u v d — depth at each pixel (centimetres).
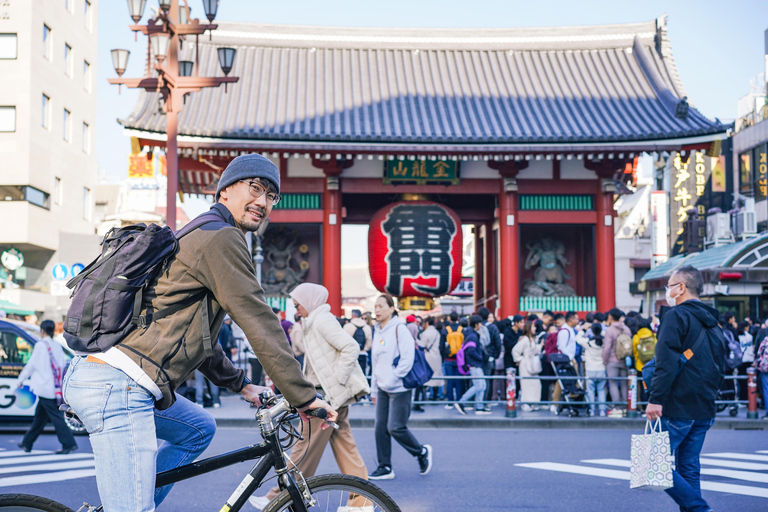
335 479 329
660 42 2900
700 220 3078
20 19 3441
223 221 309
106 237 303
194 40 2800
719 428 1401
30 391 1246
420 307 2447
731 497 721
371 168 2545
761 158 3562
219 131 2256
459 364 1555
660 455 516
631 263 4234
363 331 1734
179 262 291
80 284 290
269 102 2605
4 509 302
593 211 2569
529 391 1588
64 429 1014
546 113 2622
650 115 2578
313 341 660
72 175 3966
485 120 2566
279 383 296
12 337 1272
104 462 279
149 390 287
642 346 1412
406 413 817
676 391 543
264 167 323
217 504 697
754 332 1708
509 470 884
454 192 2555
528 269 2708
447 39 2934
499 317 2558
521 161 2539
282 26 2881
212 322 302
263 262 2622
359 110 2580
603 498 722
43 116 3628
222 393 1870
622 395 1539
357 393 645
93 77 4281
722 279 2250
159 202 4875
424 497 725
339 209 2523
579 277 2703
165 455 333
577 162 2575
